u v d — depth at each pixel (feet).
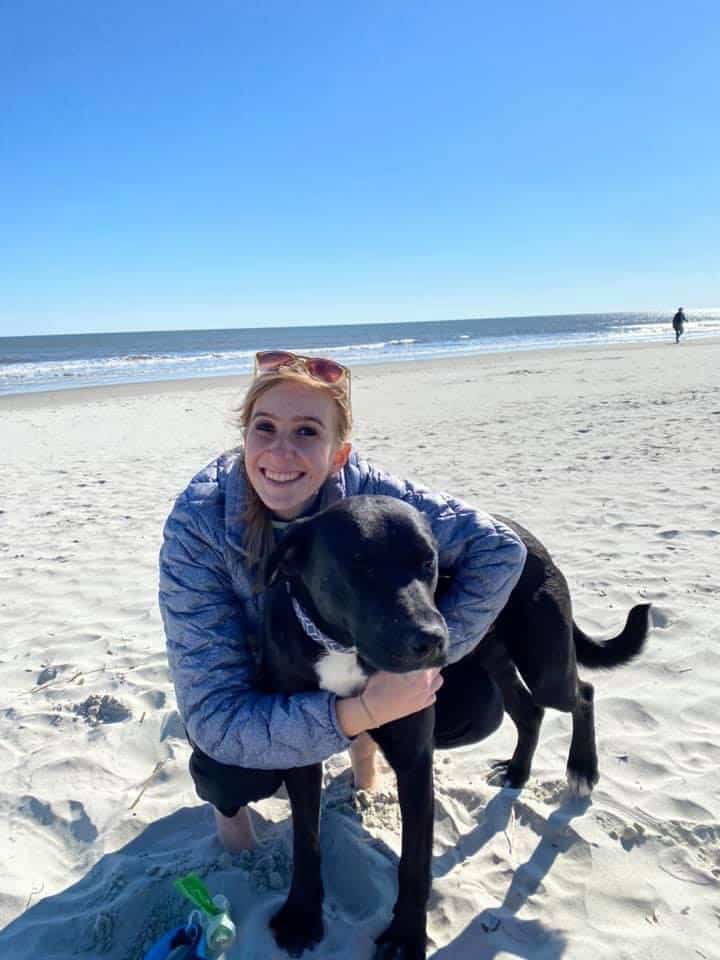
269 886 10.20
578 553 22.34
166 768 12.89
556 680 10.85
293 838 10.03
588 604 18.69
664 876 10.19
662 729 13.39
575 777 11.88
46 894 10.38
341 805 11.79
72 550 25.12
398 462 37.88
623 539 23.35
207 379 109.50
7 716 14.58
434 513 10.39
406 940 9.11
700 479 30.12
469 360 130.93
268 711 9.11
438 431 48.67
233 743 9.23
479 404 63.67
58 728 14.17
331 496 10.66
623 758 12.65
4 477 38.91
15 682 16.07
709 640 16.31
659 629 17.11
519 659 10.86
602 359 114.83
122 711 14.52
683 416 47.37
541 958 9.05
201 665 9.75
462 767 12.89
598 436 42.24
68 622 19.17
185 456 43.96
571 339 218.59
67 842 11.41
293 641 9.12
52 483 36.83
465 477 33.32
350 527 8.45
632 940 9.18
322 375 9.86
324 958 9.14
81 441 51.78
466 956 9.16
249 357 176.65
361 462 11.42
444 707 11.27
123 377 119.96
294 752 8.98
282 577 9.39
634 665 15.58
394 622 7.91
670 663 15.55
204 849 10.85
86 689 15.47
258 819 11.80
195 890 9.18
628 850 10.66
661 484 29.73
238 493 10.23
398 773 9.17
